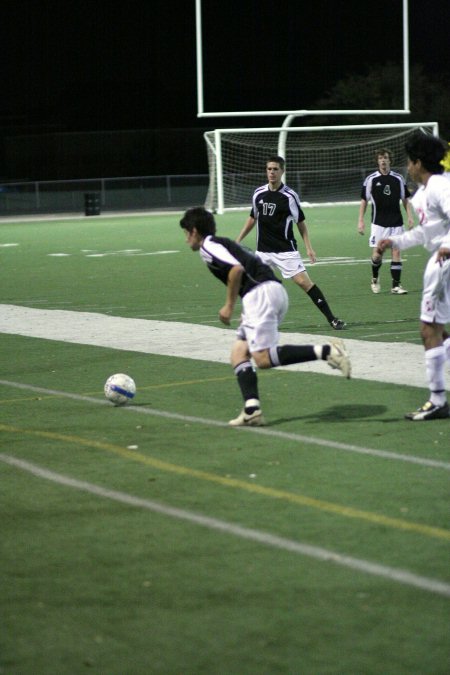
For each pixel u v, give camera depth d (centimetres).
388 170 3512
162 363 2297
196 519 1240
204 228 1678
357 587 1024
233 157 11600
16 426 1736
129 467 1473
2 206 10888
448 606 976
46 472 1457
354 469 1432
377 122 11850
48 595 1024
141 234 7212
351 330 2739
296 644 907
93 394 1989
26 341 2675
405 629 930
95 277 4369
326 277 4172
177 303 3409
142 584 1046
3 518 1262
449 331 2617
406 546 1131
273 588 1027
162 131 13912
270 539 1165
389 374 2094
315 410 1802
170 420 1755
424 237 1683
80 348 2536
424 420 1706
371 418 1730
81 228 8156
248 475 1416
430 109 12119
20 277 4453
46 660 891
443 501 1283
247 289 1670
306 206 10256
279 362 1652
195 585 1040
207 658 888
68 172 13950
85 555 1130
